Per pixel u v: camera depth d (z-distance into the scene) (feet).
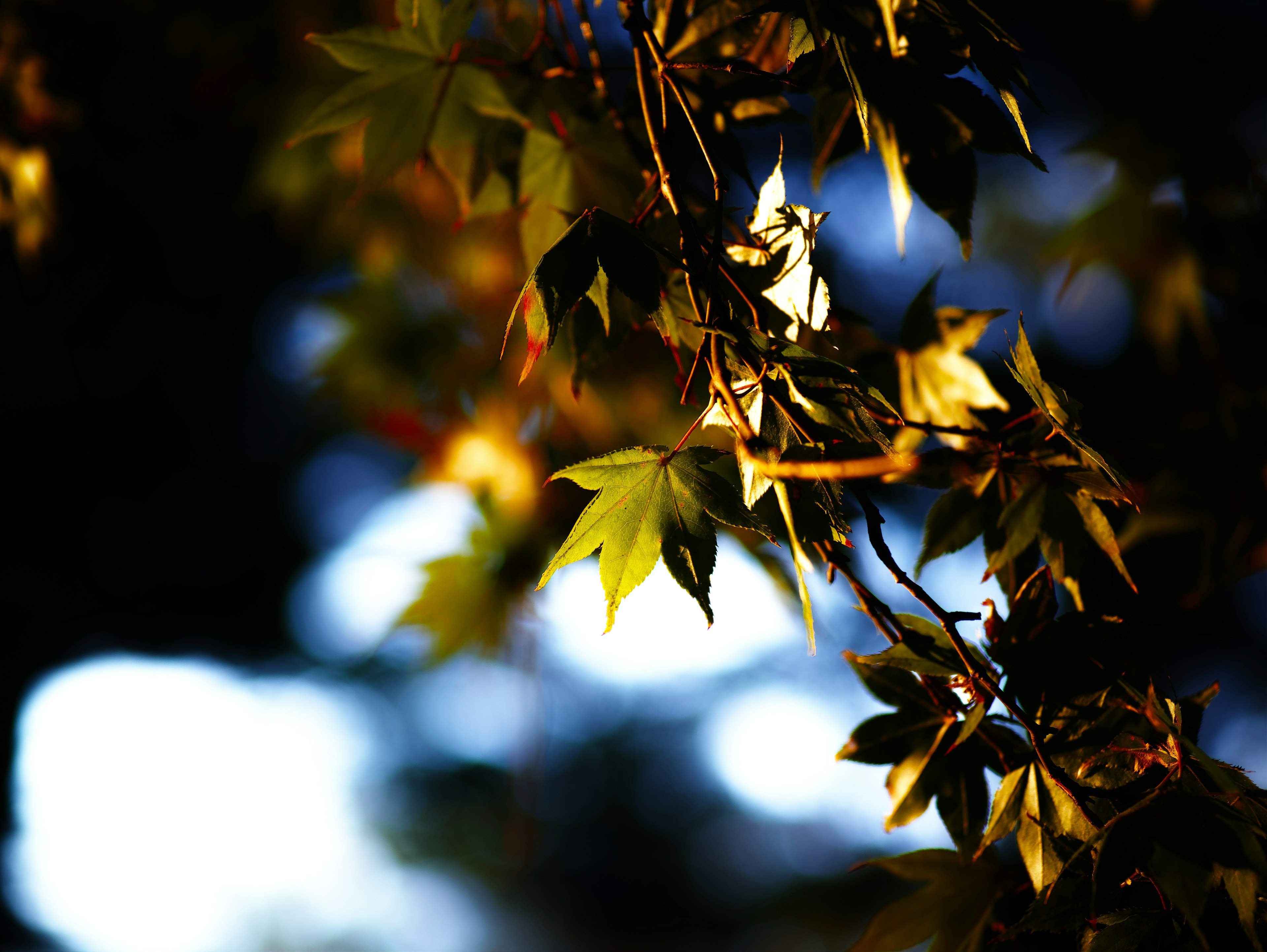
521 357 7.52
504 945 50.24
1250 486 6.66
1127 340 18.52
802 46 5.77
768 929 41.22
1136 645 21.74
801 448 5.66
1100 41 13.03
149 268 21.54
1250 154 7.33
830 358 5.86
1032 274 19.60
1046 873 5.71
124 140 17.95
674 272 5.84
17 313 22.58
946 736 5.81
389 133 6.13
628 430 7.13
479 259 8.18
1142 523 6.68
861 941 5.84
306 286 22.24
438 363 8.25
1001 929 5.82
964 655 5.69
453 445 7.89
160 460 27.53
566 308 5.67
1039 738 5.67
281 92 11.23
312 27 10.61
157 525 29.32
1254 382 7.01
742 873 54.65
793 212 5.74
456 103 6.14
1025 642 5.75
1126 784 5.68
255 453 29.04
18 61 8.02
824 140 6.01
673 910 54.90
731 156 6.02
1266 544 6.65
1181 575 21.25
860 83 5.91
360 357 8.43
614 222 5.70
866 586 5.74
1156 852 5.59
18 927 29.89
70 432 26.08
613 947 51.16
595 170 6.13
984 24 5.79
